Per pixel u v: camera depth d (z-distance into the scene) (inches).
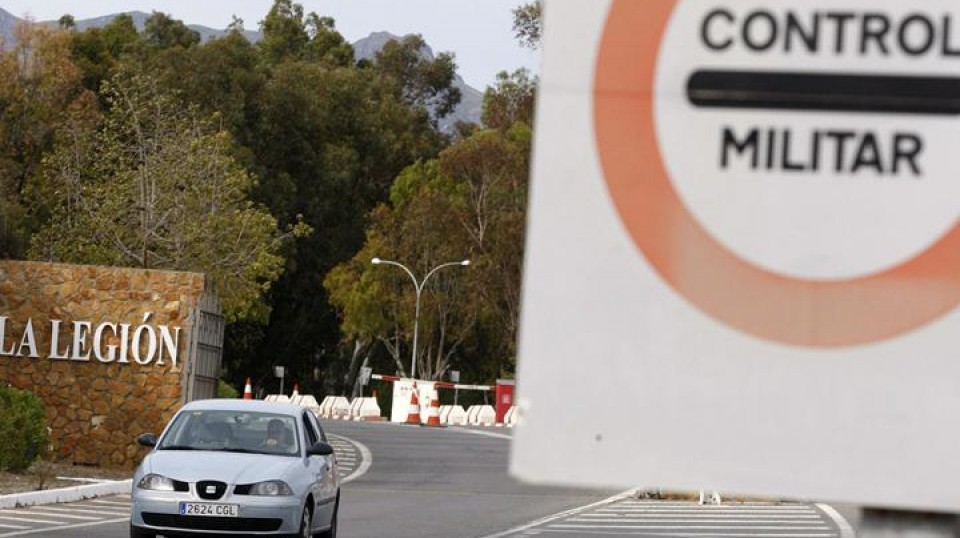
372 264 6692.9
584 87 285.9
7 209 4101.9
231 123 6441.9
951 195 277.0
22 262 2502.5
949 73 277.6
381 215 6825.8
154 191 3464.6
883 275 278.2
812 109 280.7
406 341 6958.7
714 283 282.4
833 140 279.9
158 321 2486.5
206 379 2613.2
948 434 277.0
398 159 7450.8
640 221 284.0
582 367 285.3
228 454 1528.1
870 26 279.4
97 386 2481.5
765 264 280.8
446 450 3329.2
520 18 6732.3
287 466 1510.8
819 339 279.9
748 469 281.7
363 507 2076.8
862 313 278.7
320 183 6875.0
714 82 283.0
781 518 2048.5
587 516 2038.6
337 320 7145.7
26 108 5590.6
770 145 281.3
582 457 285.0
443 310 6683.1
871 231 278.5
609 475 284.4
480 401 6988.2
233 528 1469.0
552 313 285.7
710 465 282.7
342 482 2527.1
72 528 1609.3
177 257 3454.7
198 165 3577.8
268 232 3909.9
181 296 2487.7
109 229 3444.9
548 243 285.7
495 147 6747.1
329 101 7135.8
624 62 285.4
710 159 282.7
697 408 283.1
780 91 281.3
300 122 6761.8
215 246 3528.5
